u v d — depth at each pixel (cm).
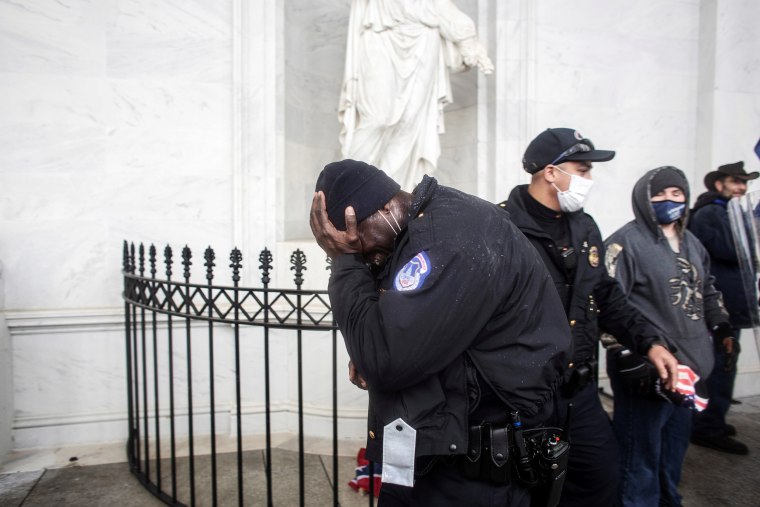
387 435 128
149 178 387
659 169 253
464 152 488
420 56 390
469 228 125
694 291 253
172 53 389
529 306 130
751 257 210
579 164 201
